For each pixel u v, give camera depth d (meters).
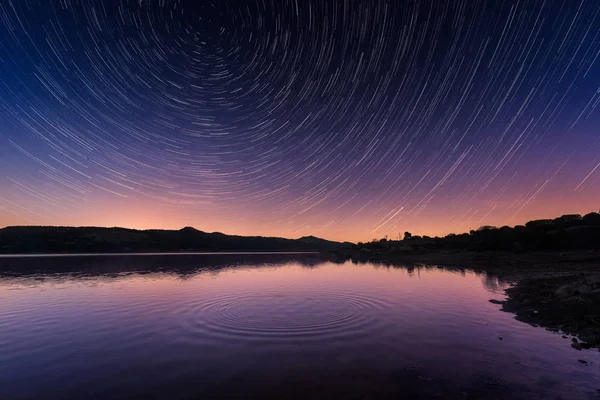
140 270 45.66
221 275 38.03
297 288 25.48
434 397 7.01
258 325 13.61
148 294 22.56
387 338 11.57
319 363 9.18
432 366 8.84
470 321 13.88
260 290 24.50
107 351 10.35
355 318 14.77
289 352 10.14
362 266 52.72
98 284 28.91
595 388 7.32
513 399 6.86
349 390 7.43
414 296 20.86
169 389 7.58
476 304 17.69
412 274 36.53
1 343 11.28
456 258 59.06
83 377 8.32
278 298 20.45
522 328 12.52
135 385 7.82
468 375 8.18
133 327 13.41
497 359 9.28
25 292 23.78
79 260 75.00
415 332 12.30
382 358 9.52
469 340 11.17
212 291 24.08
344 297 20.81
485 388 7.41
